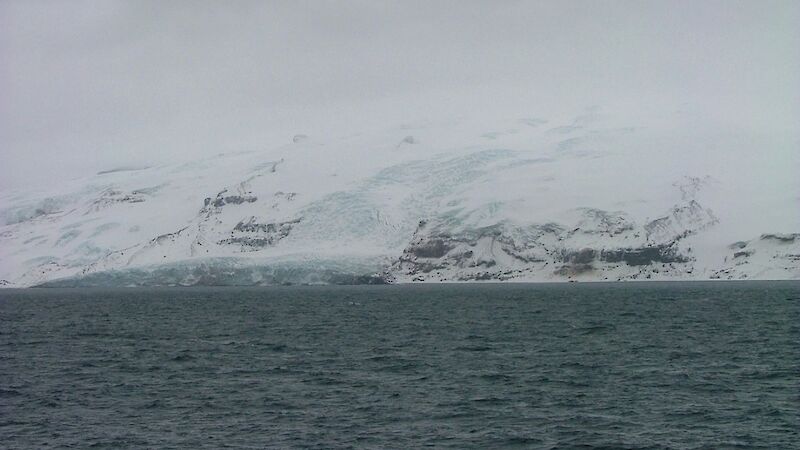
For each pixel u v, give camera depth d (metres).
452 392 62.81
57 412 57.72
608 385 64.88
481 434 50.34
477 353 85.25
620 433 50.19
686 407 56.50
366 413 56.03
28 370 77.06
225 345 96.69
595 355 82.31
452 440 49.09
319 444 48.59
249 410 57.56
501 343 94.75
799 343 89.25
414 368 74.94
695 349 85.62
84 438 50.62
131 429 52.66
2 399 62.34
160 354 88.12
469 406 57.78
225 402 60.38
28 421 55.06
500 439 49.19
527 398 60.25
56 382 69.94
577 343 93.44
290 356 85.00
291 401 60.28
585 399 59.62
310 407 58.16
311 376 71.25
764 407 56.03
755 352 82.31
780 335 98.38
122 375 73.50
